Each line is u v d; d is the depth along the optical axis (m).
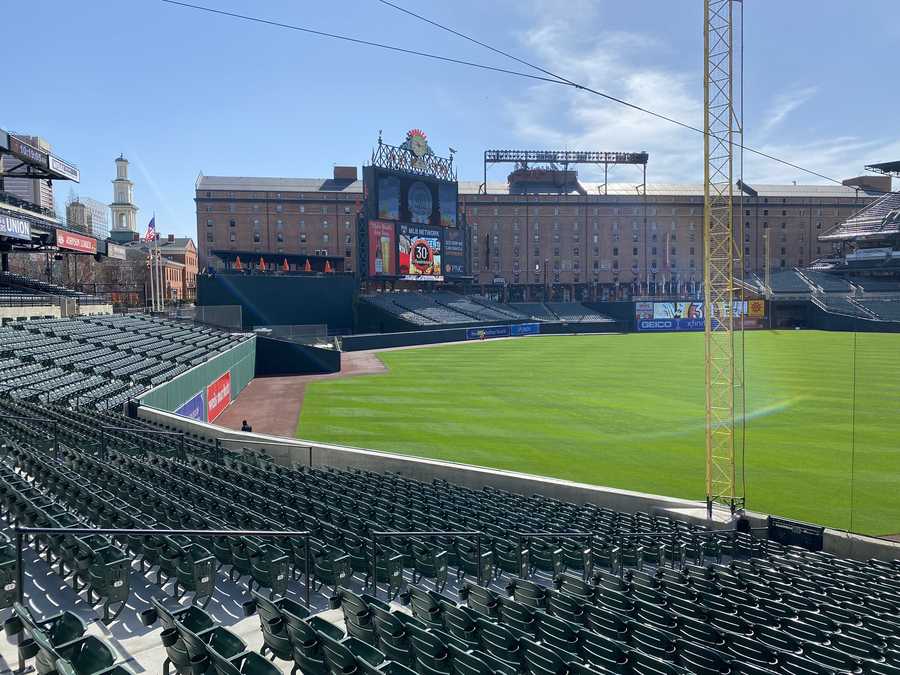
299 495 17.94
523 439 34.38
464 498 20.88
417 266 100.12
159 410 30.48
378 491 20.25
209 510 14.15
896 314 112.69
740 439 34.09
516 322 113.56
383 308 94.50
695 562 17.84
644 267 139.88
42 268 96.56
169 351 45.34
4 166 46.41
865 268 130.00
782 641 10.90
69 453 17.38
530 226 136.62
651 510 21.78
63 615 7.95
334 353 64.50
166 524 12.36
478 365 68.12
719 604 12.87
